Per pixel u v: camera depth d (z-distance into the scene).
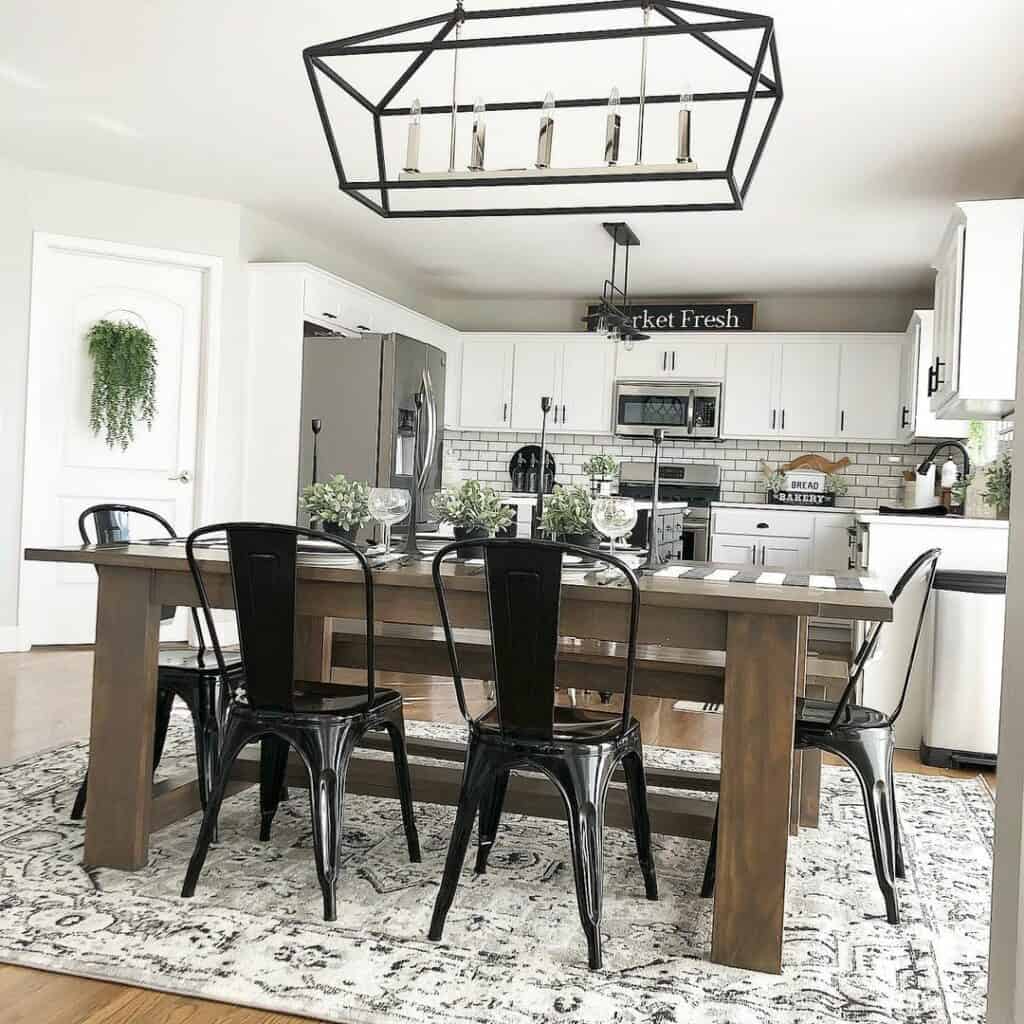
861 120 4.24
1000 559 4.36
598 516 2.72
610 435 8.10
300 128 4.69
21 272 5.53
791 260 6.70
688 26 2.18
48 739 3.89
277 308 6.04
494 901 2.52
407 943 2.26
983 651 3.99
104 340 5.68
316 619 3.31
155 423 5.90
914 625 4.39
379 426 5.96
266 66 3.98
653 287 7.73
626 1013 1.99
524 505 7.53
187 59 3.96
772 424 7.50
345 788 2.85
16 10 3.59
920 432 6.38
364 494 2.93
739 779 2.21
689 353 7.69
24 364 5.56
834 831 3.19
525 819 3.22
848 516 7.01
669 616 2.31
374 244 6.80
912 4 3.24
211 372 5.92
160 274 5.88
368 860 2.76
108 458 5.80
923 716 4.35
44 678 4.95
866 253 6.43
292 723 2.42
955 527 4.39
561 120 4.40
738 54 3.63
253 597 2.37
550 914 2.45
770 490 7.66
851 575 2.88
